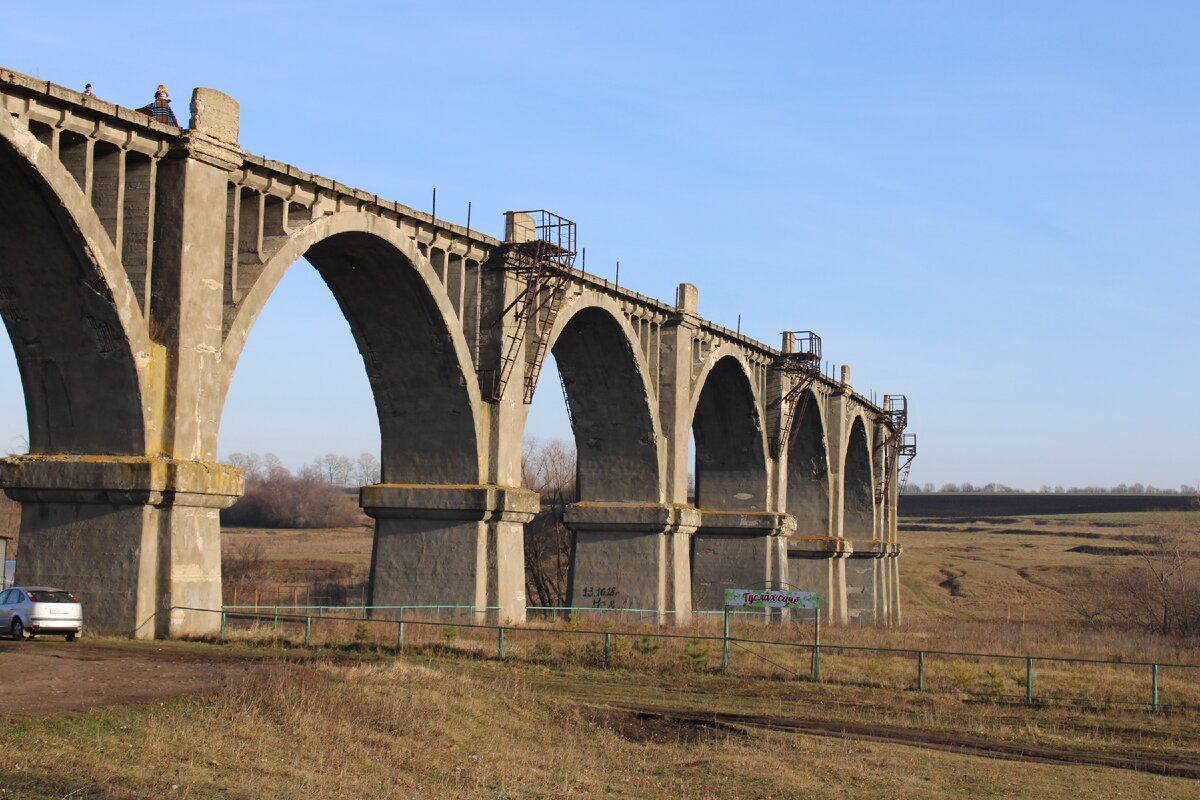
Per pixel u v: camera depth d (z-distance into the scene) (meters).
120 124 31.02
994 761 23.97
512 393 44.44
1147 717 31.03
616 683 32.22
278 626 36.06
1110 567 121.00
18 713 18.67
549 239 44.94
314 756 19.23
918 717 29.41
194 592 32.41
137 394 31.55
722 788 20.20
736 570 63.06
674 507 52.47
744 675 34.56
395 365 42.81
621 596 52.56
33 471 32.12
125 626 31.64
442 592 43.16
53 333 31.64
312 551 108.06
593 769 21.52
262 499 148.25
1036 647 46.56
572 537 53.62
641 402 52.56
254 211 34.72
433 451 43.47
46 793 15.51
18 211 29.72
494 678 30.64
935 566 127.75
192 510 32.47
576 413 53.53
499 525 43.50
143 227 32.00
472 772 20.02
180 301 32.03
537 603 90.31
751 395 62.50
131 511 31.95
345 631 37.19
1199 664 43.00
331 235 36.62
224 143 33.12
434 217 40.72
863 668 37.16
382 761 19.75
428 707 23.06
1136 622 77.81
